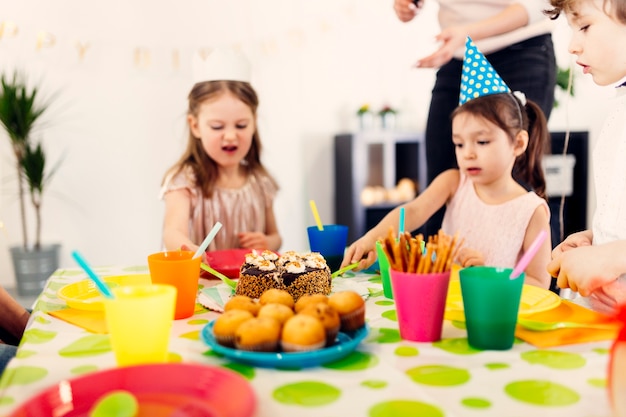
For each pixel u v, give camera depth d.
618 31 1.14
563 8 1.23
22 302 2.89
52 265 3.04
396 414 0.52
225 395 0.54
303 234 3.87
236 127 1.82
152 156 3.42
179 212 1.76
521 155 1.62
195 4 3.43
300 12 3.68
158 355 0.63
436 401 0.55
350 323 0.73
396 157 4.04
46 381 0.62
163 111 3.41
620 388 0.49
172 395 0.55
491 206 1.54
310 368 0.65
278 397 0.57
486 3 1.91
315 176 3.86
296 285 0.96
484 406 0.54
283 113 3.74
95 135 3.31
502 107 1.45
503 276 0.74
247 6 3.54
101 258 3.39
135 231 3.44
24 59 3.15
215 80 1.81
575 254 0.88
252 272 0.98
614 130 1.27
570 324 0.78
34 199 3.12
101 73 3.29
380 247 0.99
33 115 2.92
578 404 0.54
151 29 3.36
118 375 0.57
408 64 3.96
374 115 3.85
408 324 0.75
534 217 1.45
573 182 3.79
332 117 3.86
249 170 1.99
